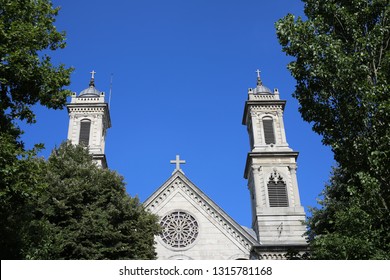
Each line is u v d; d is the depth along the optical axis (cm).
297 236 5269
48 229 2616
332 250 1945
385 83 1922
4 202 1820
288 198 5506
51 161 2891
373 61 2058
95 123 5959
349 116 2008
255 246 4931
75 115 6016
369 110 1923
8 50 1841
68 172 3198
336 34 2202
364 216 1900
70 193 3003
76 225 2961
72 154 3494
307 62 2112
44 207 2903
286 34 2166
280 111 6138
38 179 1912
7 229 2233
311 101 2191
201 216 5128
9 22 1955
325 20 2209
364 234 1900
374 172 1950
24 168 1822
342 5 2236
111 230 3144
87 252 2933
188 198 5225
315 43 2078
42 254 2439
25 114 2070
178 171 5341
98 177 3309
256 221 5444
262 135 5944
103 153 5900
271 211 5412
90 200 3197
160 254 4919
